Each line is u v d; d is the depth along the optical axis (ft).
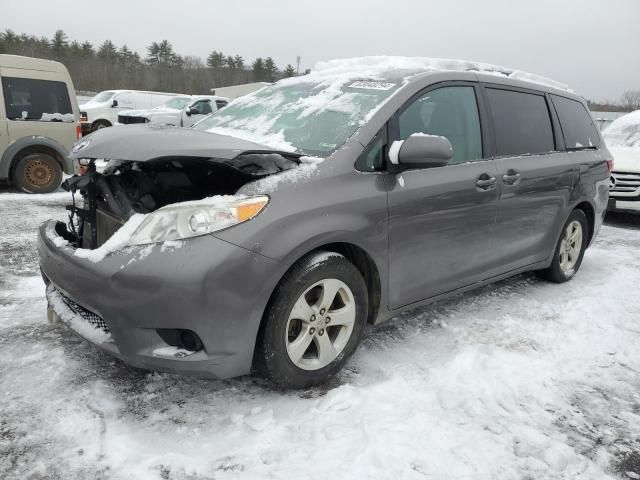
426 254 9.59
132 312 6.97
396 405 7.67
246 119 11.06
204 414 7.45
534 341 10.31
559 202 13.05
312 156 8.61
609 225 24.56
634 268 16.25
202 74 239.30
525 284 14.03
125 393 7.89
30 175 26.86
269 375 7.75
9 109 25.84
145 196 8.40
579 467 6.67
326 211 7.86
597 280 14.71
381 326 10.77
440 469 6.39
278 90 11.90
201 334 6.98
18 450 6.52
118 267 7.02
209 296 6.86
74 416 7.25
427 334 10.47
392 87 9.71
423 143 8.46
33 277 13.24
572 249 14.47
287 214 7.45
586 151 14.39
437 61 11.83
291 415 7.45
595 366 9.37
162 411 7.48
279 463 6.42
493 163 11.00
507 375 8.79
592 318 11.64
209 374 7.22
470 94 10.97
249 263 7.05
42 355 8.93
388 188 8.78
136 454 6.50
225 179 8.36
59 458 6.40
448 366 8.92
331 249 8.46
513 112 12.02
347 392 7.89
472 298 12.73
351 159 8.52
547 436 7.22
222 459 6.48
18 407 7.41
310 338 8.04
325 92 10.44
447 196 9.70
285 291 7.49
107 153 7.67
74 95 27.66
